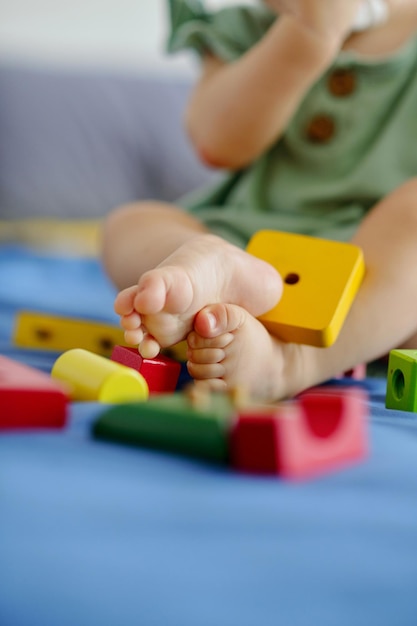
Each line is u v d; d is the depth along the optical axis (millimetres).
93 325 899
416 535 572
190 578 521
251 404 642
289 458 608
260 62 1036
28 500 570
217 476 605
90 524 558
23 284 1248
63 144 1734
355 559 552
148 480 595
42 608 489
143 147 1808
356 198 1046
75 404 685
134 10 2080
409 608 516
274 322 772
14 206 1676
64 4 2031
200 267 730
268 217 1053
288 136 1094
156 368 738
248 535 559
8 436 635
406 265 831
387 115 1067
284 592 517
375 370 920
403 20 1098
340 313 779
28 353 901
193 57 2127
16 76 1741
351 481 616
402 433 696
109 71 1846
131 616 485
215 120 1086
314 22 987
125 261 902
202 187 1837
